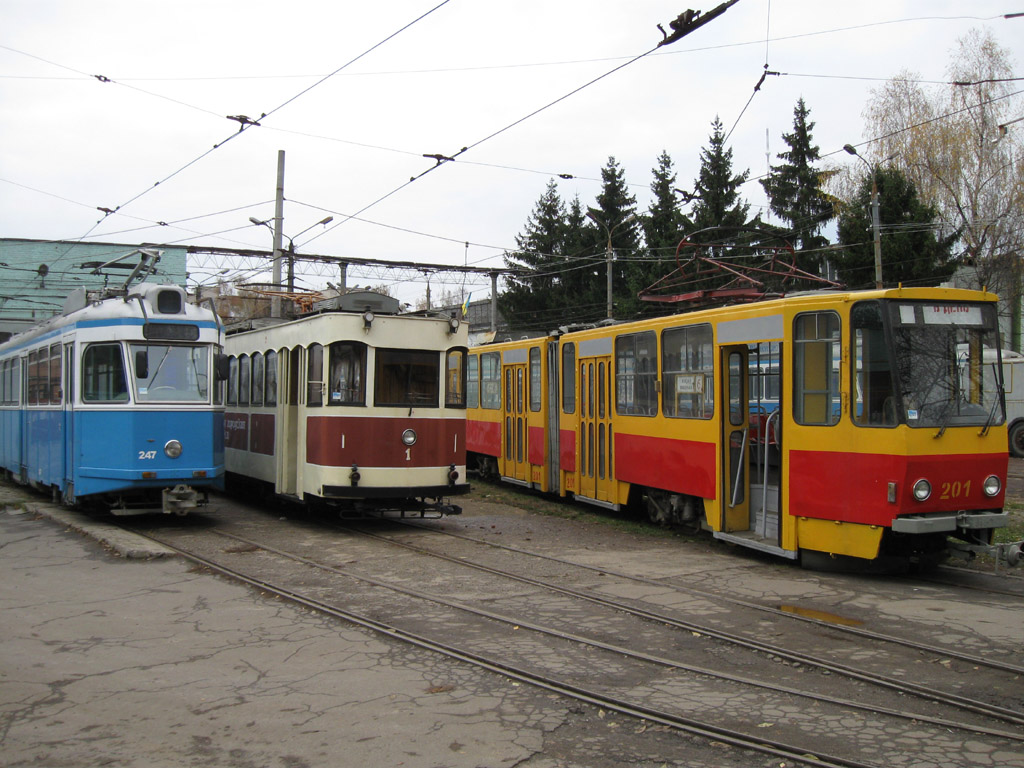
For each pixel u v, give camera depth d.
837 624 7.45
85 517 13.68
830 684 5.97
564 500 16.66
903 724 5.21
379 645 6.84
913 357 8.89
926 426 8.75
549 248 48.47
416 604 8.23
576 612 7.94
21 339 16.80
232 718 5.26
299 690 5.77
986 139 30.36
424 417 12.99
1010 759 4.70
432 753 4.75
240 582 9.11
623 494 13.49
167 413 12.38
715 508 10.93
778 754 4.75
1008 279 30.03
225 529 13.02
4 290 33.22
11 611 7.87
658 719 5.24
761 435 10.94
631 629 7.37
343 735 5.00
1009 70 30.59
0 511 14.77
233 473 16.80
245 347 16.27
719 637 7.05
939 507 8.84
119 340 12.38
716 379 10.88
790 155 40.84
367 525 13.56
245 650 6.68
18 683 5.89
